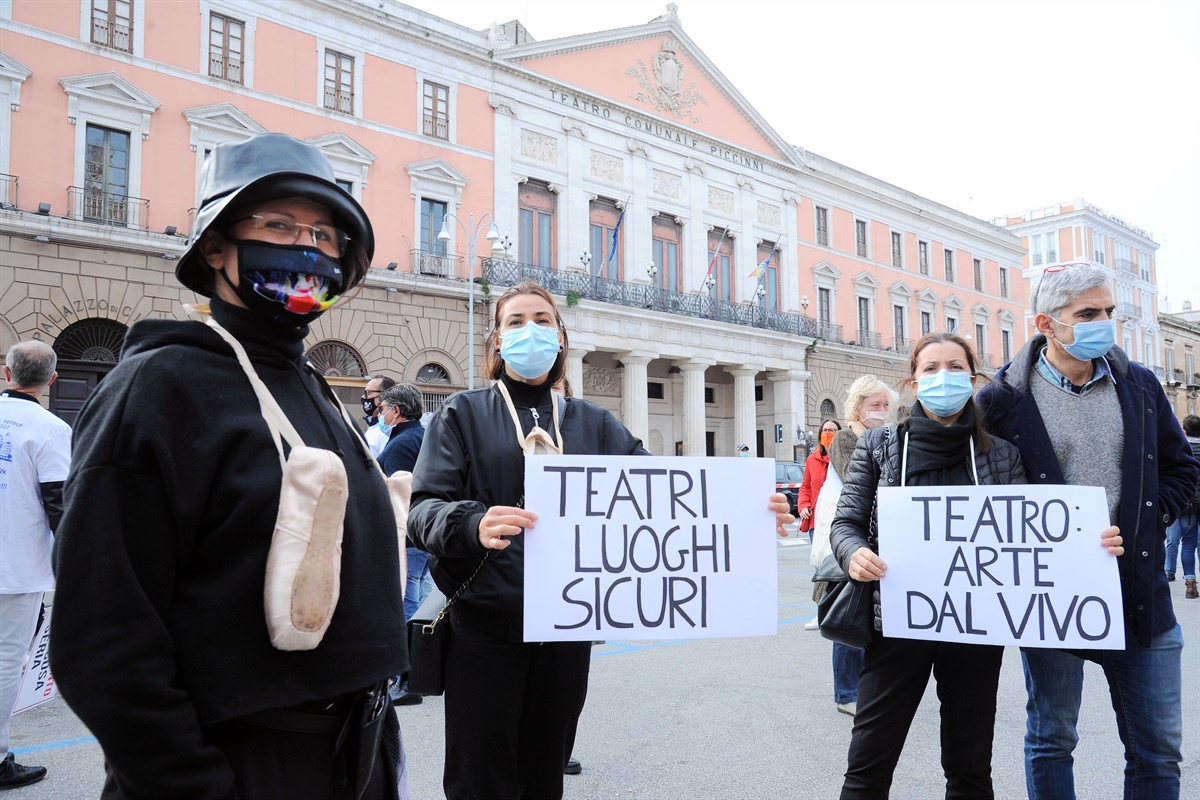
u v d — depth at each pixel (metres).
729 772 4.00
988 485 2.79
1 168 16.80
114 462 1.37
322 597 1.48
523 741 2.50
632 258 28.17
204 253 1.66
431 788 3.80
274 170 1.61
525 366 2.63
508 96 25.52
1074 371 2.98
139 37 18.83
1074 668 2.93
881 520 2.83
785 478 20.75
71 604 1.31
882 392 4.97
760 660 6.51
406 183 23.19
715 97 31.67
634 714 5.00
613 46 28.36
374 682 1.62
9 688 3.74
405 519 1.94
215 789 1.35
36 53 17.39
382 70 22.98
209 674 1.43
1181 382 61.25
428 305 23.08
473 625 2.40
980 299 42.75
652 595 2.51
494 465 2.56
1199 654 6.65
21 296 16.97
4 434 3.75
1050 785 2.92
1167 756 2.70
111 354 18.27
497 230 24.73
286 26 21.23
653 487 2.57
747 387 30.80
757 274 30.83
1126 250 57.34
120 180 18.48
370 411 7.38
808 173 34.50
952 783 2.77
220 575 1.45
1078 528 2.68
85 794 3.72
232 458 1.48
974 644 2.74
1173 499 2.83
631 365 27.11
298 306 1.63
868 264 37.03
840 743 4.42
